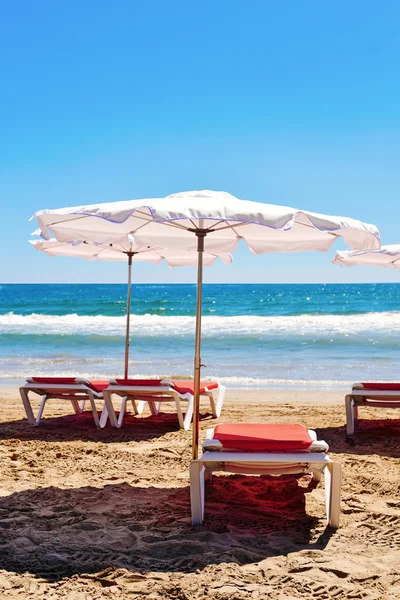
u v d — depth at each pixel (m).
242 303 52.94
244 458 4.46
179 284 114.06
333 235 5.38
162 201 4.30
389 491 5.34
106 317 33.97
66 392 8.44
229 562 3.83
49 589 3.48
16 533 4.29
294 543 4.18
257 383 12.96
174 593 3.45
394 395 7.52
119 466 6.12
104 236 5.00
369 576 3.66
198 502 4.46
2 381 13.24
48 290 90.12
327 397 10.95
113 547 4.07
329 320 30.86
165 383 8.00
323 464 4.65
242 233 5.66
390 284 112.75
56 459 6.39
